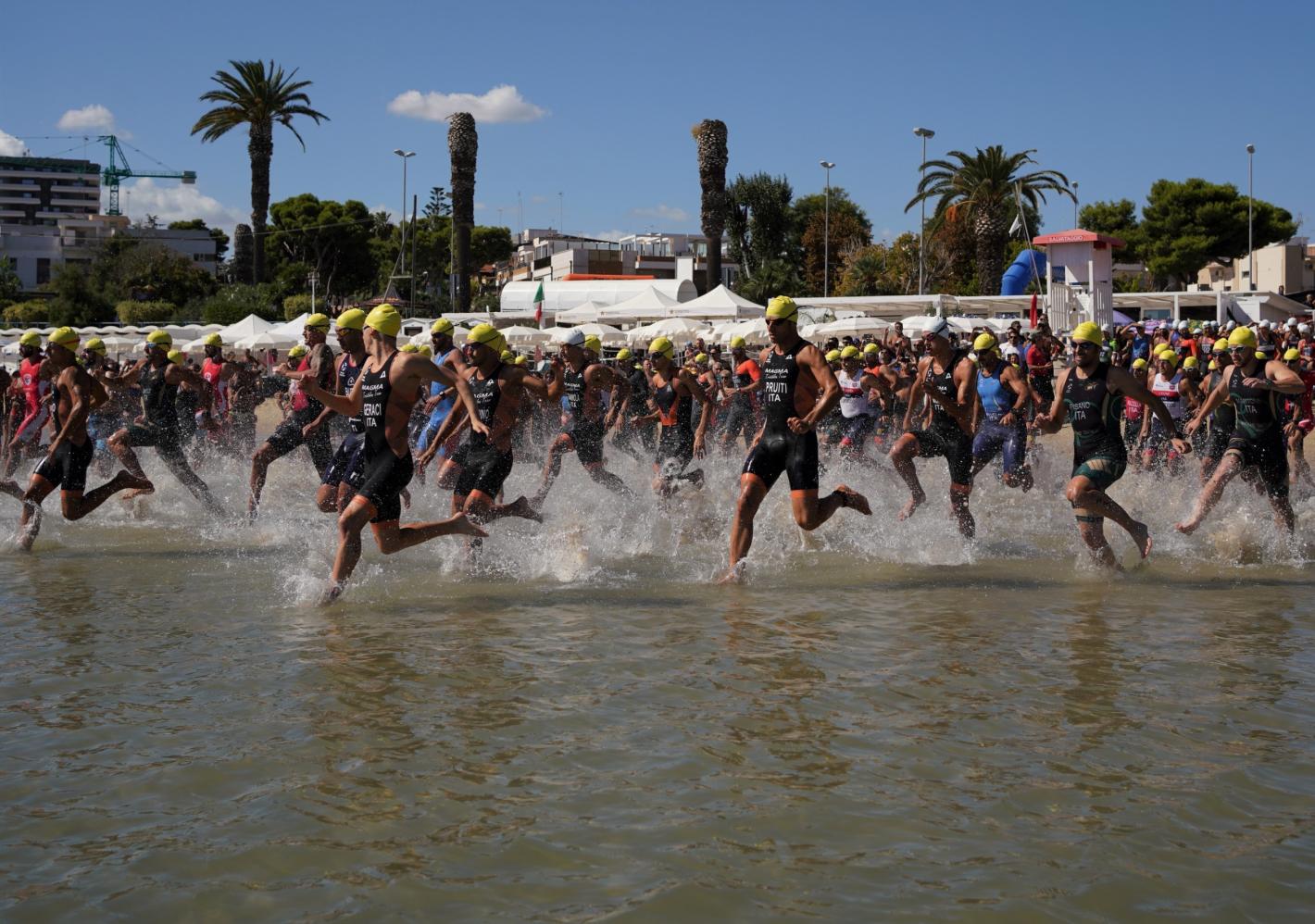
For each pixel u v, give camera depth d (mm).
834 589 7344
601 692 4941
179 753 4180
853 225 74000
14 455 12672
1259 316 34156
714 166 44031
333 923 2934
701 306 32906
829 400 7305
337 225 85750
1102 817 3596
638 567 8133
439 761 4094
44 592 7215
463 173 45875
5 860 3305
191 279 72625
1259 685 5035
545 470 10695
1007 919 2939
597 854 3342
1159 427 13180
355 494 7633
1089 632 6062
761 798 3752
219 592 7227
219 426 14492
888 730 4434
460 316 35688
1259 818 3578
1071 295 28828
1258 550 8727
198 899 3064
